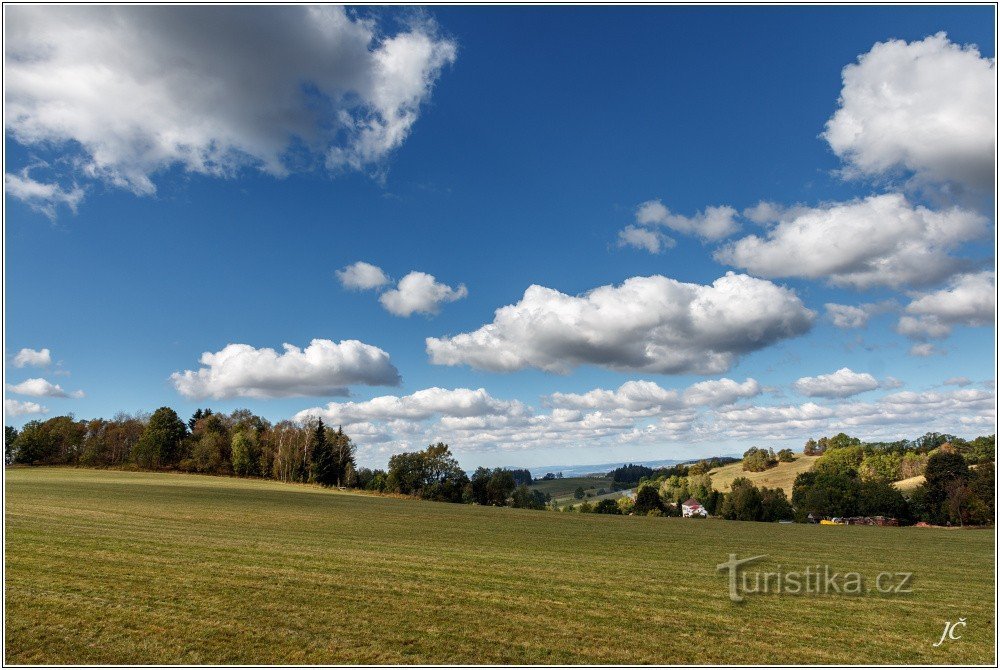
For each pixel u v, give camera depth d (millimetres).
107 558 20781
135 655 12977
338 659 13203
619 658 13789
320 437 108812
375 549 26922
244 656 13164
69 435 109438
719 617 16984
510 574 21875
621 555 28531
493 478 119250
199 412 124500
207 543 25562
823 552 32438
